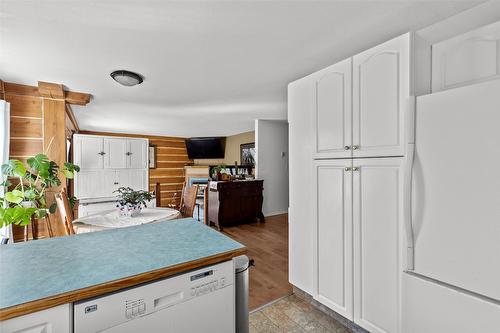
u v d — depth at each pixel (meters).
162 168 7.84
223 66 2.26
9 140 2.50
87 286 0.80
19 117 2.63
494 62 1.20
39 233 2.82
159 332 0.94
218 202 4.61
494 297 1.03
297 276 2.24
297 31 1.66
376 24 1.58
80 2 1.31
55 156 2.78
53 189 2.81
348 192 1.78
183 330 1.00
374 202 1.61
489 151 1.04
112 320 0.84
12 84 2.59
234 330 1.16
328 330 1.84
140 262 0.99
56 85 2.69
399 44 1.46
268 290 2.41
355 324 1.80
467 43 1.31
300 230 2.21
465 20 1.44
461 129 1.12
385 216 1.55
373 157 1.61
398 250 1.48
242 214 4.88
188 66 2.24
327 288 1.94
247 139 6.76
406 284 1.34
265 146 5.38
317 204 2.03
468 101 1.10
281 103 3.62
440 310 1.19
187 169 7.72
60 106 2.83
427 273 1.26
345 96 1.80
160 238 1.30
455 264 1.15
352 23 1.56
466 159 1.11
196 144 7.78
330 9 1.41
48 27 1.56
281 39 1.76
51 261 1.00
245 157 6.78
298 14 1.46
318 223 2.02
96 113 4.28
